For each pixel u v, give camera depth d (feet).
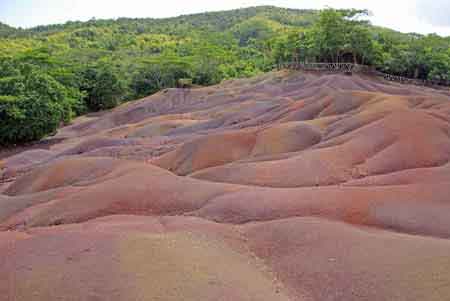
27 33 500.74
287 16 632.38
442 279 34.22
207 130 138.72
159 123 161.07
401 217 48.21
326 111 121.29
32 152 139.85
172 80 281.74
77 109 226.99
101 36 474.08
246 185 66.64
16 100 152.66
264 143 93.04
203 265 37.19
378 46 241.35
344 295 33.91
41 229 49.26
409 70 244.42
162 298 32.09
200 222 49.34
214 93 218.38
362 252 39.14
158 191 60.13
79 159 82.12
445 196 52.11
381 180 63.77
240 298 32.65
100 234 42.55
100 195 59.88
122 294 32.48
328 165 72.59
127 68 291.79
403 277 34.86
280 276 37.81
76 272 35.37
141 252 38.27
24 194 76.74
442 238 44.24
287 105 142.72
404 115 85.51
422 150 74.69
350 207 50.37
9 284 34.27
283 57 273.13
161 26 587.27
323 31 244.42
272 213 50.90
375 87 179.93
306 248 41.11
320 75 224.12
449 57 249.55
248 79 253.44
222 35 428.56
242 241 45.09
